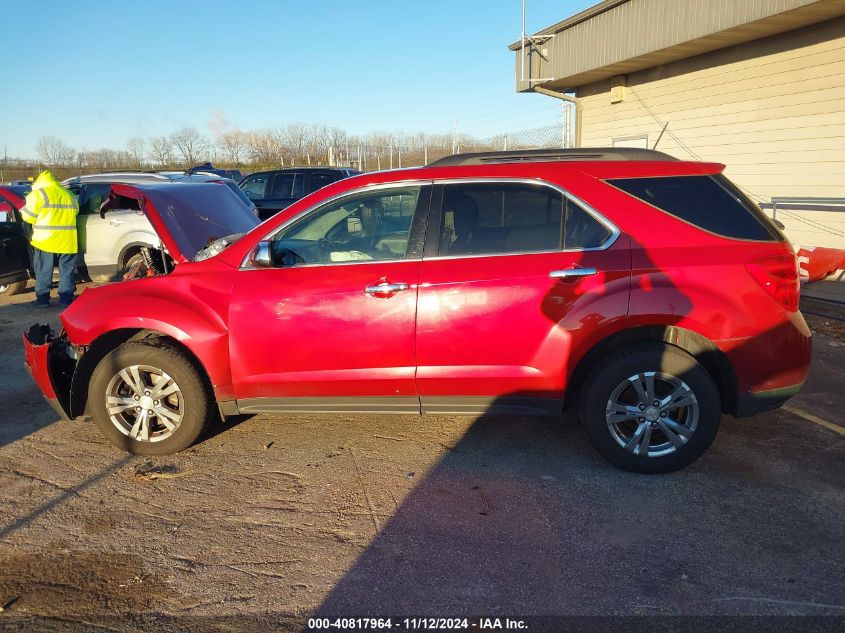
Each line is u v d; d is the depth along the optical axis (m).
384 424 4.80
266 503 3.71
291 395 4.09
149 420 4.27
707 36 9.75
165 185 6.34
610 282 3.72
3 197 9.80
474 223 3.93
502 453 4.28
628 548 3.19
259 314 3.98
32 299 9.75
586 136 14.95
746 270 3.68
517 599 2.84
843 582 2.90
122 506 3.70
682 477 3.89
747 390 3.76
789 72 9.69
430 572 3.04
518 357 3.83
